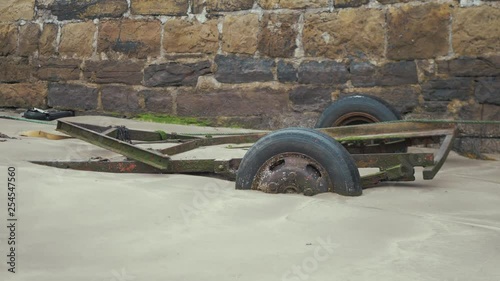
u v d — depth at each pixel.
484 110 8.08
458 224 3.54
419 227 3.44
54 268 2.64
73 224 3.27
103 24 10.27
